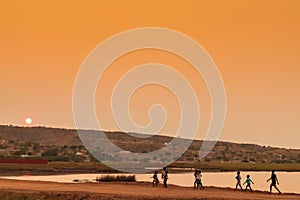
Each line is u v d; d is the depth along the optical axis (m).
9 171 195.00
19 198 92.25
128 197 89.06
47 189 100.00
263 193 103.62
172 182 148.75
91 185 112.88
